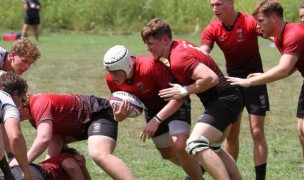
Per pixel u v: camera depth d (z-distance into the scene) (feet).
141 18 251.80
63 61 169.48
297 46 61.36
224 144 74.74
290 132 95.96
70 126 57.88
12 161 57.06
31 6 208.23
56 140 59.77
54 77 143.43
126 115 57.82
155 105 61.00
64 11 252.42
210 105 58.18
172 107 57.67
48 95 57.57
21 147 52.06
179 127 59.88
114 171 55.77
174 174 71.67
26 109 56.70
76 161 57.67
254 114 67.62
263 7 62.64
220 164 56.34
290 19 235.61
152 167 74.59
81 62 168.35
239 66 70.18
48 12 250.78
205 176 70.69
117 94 58.80
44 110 56.13
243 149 85.10
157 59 59.11
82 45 207.00
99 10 253.03
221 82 58.34
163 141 62.90
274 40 64.39
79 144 86.28
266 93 68.33
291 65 61.21
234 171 61.21
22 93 54.90
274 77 60.23
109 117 58.70
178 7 249.14
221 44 69.97
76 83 136.77
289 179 70.59
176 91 56.95
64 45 206.39
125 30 248.93
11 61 59.57
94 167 74.13
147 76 58.95
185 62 56.59
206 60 57.77
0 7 250.98
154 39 57.98
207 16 245.65
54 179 56.24
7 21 249.96
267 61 168.35
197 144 56.54
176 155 62.59
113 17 252.01
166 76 59.00
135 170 73.31
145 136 58.03
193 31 243.40
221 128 57.67
